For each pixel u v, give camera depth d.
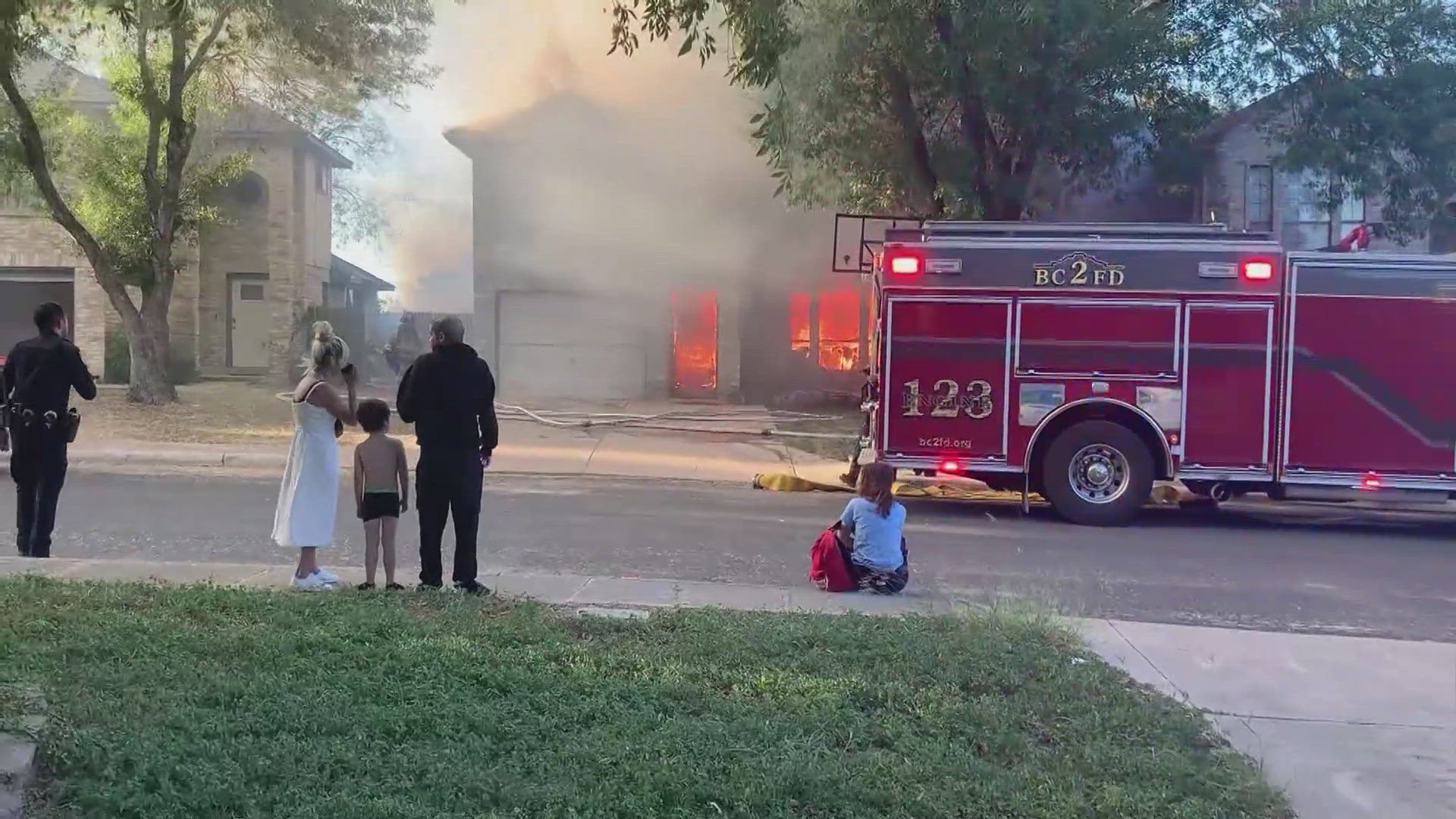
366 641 5.89
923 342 12.28
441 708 4.87
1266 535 11.80
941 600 7.91
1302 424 11.89
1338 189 17.08
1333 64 15.64
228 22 19.31
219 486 12.99
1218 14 15.38
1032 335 12.15
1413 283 11.76
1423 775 5.10
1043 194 16.41
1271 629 7.75
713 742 4.64
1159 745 5.04
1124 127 14.84
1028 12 12.89
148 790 4.00
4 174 19.11
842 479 14.20
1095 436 12.05
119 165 19.61
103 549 9.28
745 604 7.49
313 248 28.19
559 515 11.55
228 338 27.12
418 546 9.55
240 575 7.91
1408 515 13.71
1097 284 12.05
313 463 7.32
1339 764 5.21
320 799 3.96
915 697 5.39
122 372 24.08
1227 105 16.34
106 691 4.90
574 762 4.39
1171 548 10.77
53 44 17.86
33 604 6.38
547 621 6.55
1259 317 11.89
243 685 5.03
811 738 4.79
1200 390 11.97
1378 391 11.82
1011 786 4.40
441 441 7.24
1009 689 5.70
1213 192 21.33
